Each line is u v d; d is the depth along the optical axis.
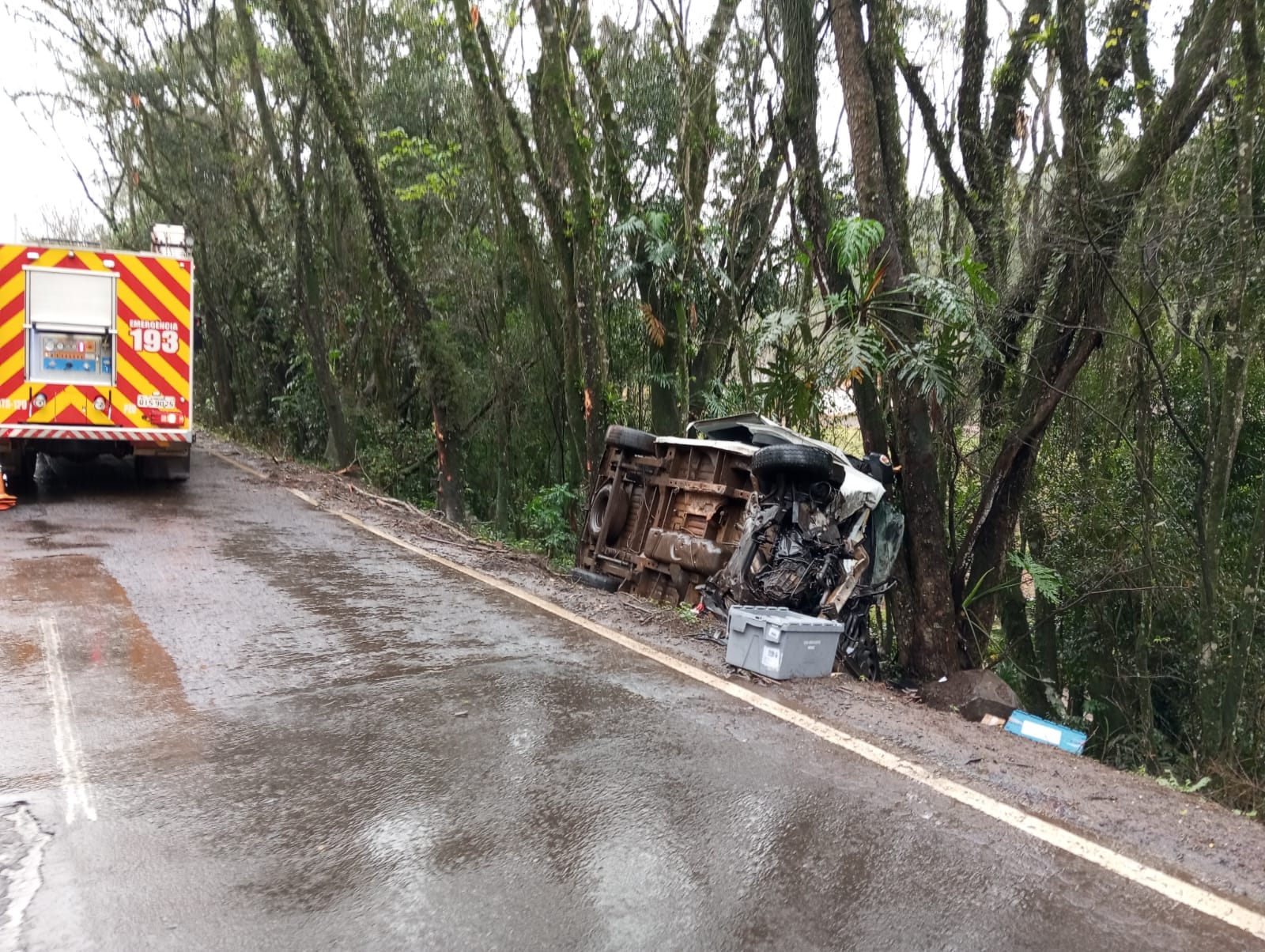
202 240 21.75
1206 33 6.91
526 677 5.95
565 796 4.26
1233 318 6.22
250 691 5.51
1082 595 9.57
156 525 10.84
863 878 3.62
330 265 19.14
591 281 10.64
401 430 18.14
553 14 10.30
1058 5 7.75
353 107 13.15
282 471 16.48
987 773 4.71
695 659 6.50
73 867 3.52
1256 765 6.97
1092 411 8.75
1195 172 7.55
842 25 7.64
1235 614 7.36
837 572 7.16
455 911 3.32
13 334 11.77
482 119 11.73
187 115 21.11
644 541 8.88
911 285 7.43
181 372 12.65
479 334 15.72
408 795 4.23
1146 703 8.98
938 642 7.64
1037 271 7.93
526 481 16.03
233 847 3.72
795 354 8.62
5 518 10.80
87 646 6.21
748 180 12.90
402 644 6.58
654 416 12.80
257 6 16.52
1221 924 3.38
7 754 4.50
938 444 8.30
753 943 3.18
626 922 3.28
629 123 13.33
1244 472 9.21
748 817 4.10
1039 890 3.57
